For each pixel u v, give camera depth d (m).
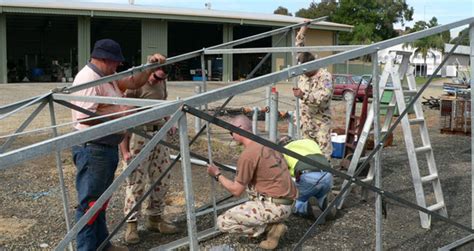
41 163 7.61
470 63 4.52
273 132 6.54
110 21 34.19
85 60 31.05
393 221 5.15
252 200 4.39
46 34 37.38
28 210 5.36
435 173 5.12
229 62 33.88
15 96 19.42
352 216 5.24
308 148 5.04
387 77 5.03
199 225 4.90
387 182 6.77
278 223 4.29
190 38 40.50
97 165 3.53
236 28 38.50
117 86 4.10
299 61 5.73
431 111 17.62
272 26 35.78
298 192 4.55
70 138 2.15
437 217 4.21
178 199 5.71
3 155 1.96
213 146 8.98
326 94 5.61
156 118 2.44
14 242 4.45
